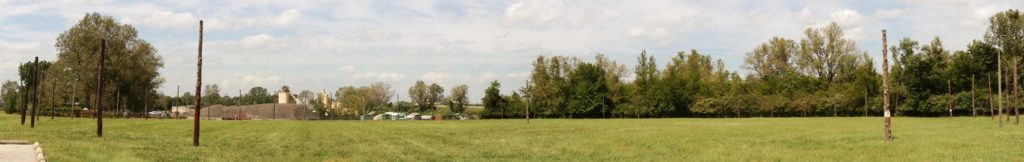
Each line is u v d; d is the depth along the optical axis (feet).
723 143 122.93
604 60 479.41
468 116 466.70
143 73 377.71
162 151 102.17
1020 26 357.00
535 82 458.50
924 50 386.93
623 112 458.91
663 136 152.56
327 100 565.94
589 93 458.50
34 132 158.71
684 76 465.47
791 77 431.02
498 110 461.37
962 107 367.25
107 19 357.61
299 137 159.94
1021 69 350.64
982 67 372.79
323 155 103.96
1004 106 354.74
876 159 85.81
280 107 566.36
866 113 402.11
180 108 592.60
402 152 110.93
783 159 88.53
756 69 448.24
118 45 356.59
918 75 384.47
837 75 422.82
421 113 533.96
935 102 374.02
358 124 280.10
